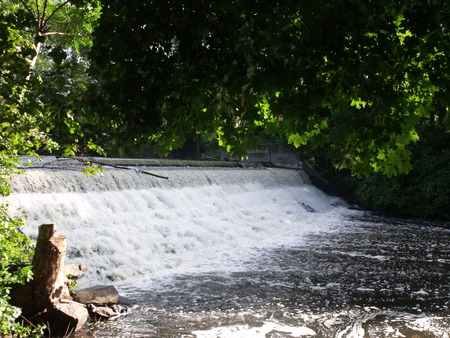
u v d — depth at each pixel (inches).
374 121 122.3
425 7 107.9
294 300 292.7
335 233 559.8
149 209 450.9
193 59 108.9
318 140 127.6
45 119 145.9
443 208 703.1
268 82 105.8
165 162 613.3
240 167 786.2
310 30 105.5
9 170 234.5
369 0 109.2
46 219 346.9
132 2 103.4
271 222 582.2
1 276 208.4
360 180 848.9
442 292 316.2
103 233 370.9
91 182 418.9
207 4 104.7
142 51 108.2
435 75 117.3
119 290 306.3
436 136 731.4
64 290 243.1
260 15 106.3
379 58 116.3
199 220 483.5
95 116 119.9
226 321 251.8
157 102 113.7
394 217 726.5
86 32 303.0
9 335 199.3
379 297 302.7
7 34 125.0
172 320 251.0
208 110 117.2
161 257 388.5
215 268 371.9
